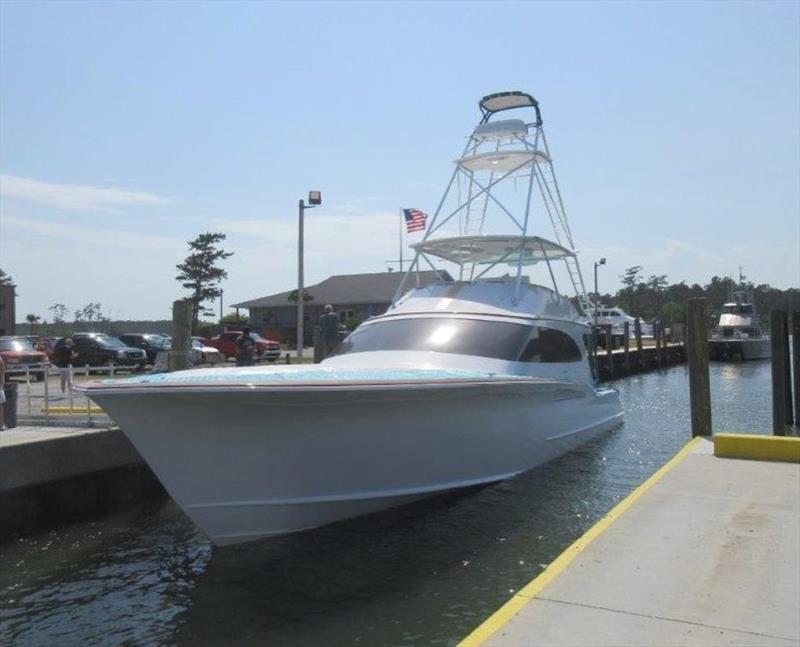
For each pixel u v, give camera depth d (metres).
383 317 11.34
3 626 6.13
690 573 4.91
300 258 20.70
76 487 9.72
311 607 6.23
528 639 3.91
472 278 14.01
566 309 12.89
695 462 8.47
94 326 74.88
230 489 7.06
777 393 14.10
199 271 57.16
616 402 14.43
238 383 6.59
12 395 11.06
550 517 8.55
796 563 5.08
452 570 6.98
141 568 7.53
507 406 9.39
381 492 8.05
